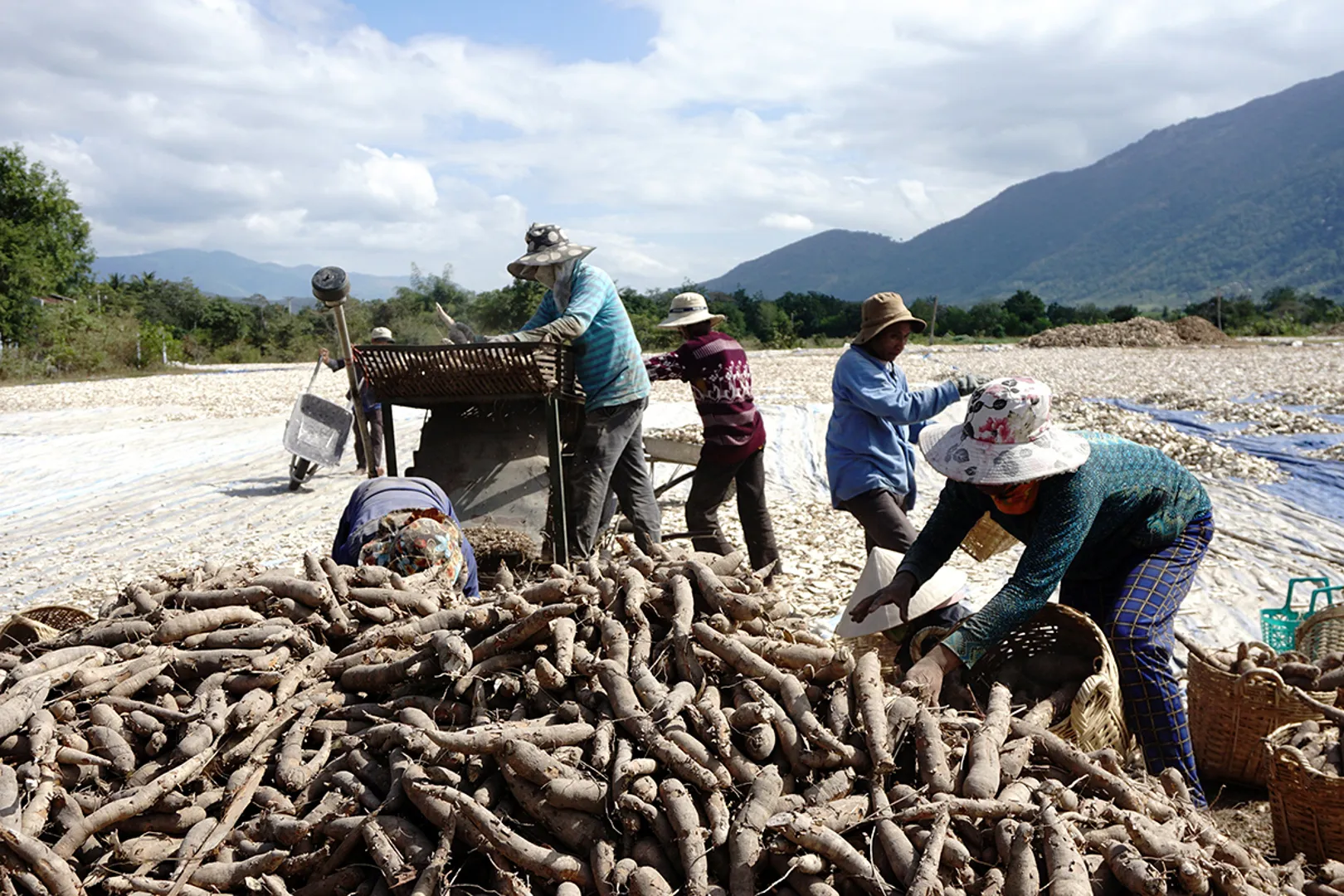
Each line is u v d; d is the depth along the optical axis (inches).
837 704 120.0
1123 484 156.7
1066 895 96.1
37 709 117.6
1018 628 166.2
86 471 582.2
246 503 475.2
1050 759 122.8
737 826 104.3
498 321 2140.7
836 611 271.0
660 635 132.0
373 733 121.0
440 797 107.3
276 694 126.4
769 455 546.9
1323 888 120.1
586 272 275.3
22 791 111.5
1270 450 538.0
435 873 102.9
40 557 384.8
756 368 1235.2
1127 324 1761.8
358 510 195.3
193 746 116.4
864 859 101.1
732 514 402.6
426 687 129.4
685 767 107.8
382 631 134.7
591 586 134.0
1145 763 155.0
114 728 120.3
